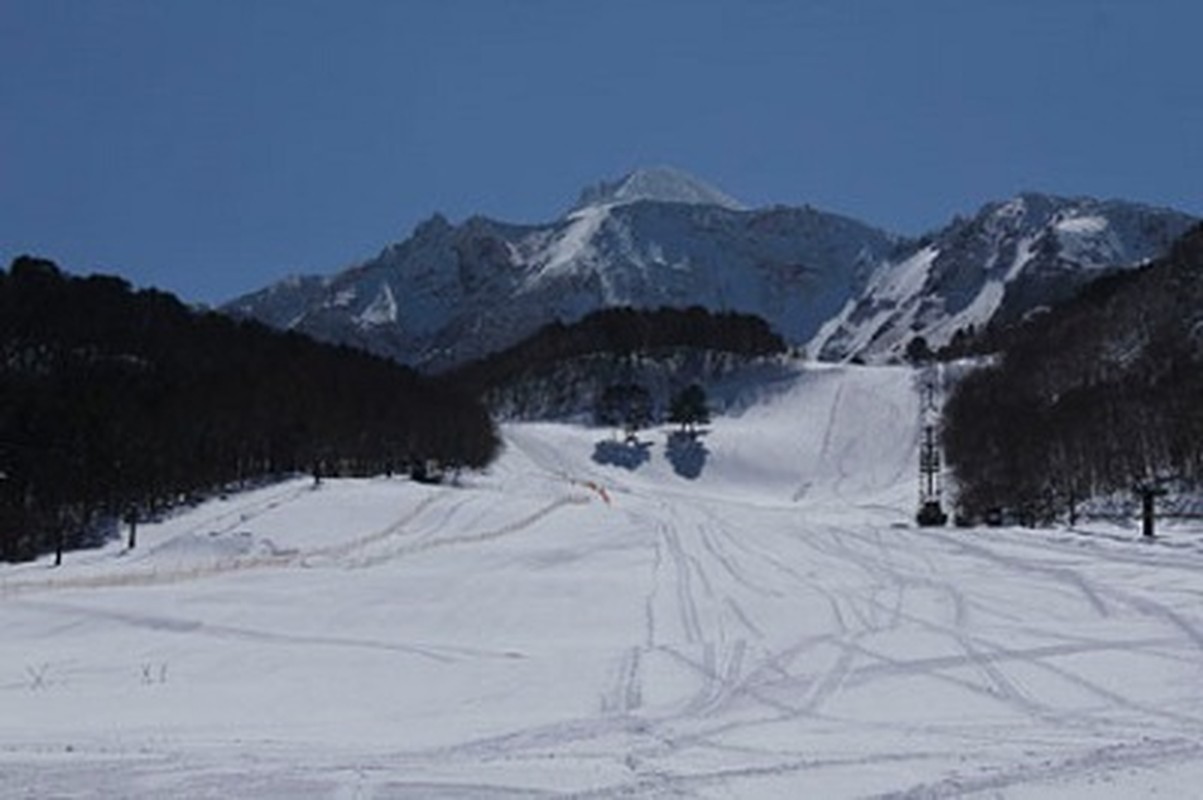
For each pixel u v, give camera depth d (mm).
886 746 17625
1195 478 80125
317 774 15859
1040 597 39156
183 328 148625
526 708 22172
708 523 77438
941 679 23844
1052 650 26781
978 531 68188
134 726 20391
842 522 89750
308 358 149375
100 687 25562
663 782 15258
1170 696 21828
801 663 26000
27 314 134125
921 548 58906
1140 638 28281
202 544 70625
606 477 155375
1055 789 14953
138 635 35188
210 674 27672
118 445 96312
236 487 106688
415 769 16141
